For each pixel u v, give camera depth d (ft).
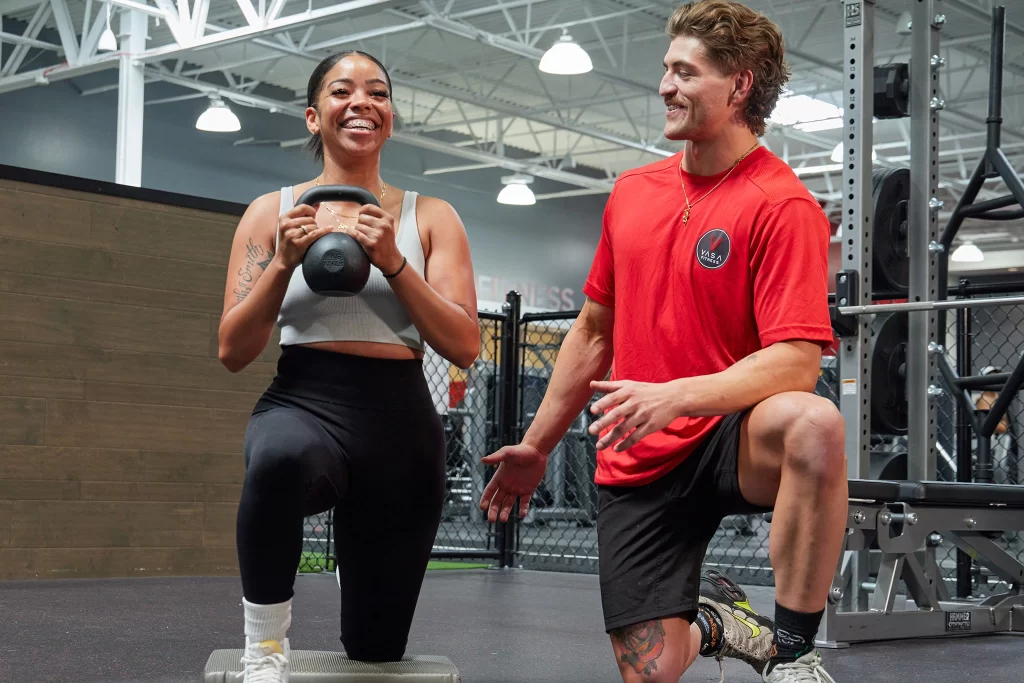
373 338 6.78
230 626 10.75
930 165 11.91
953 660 9.79
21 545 14.90
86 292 15.53
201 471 16.31
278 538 6.17
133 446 15.79
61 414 15.28
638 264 6.52
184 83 45.27
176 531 16.07
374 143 7.00
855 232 11.41
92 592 13.57
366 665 7.26
